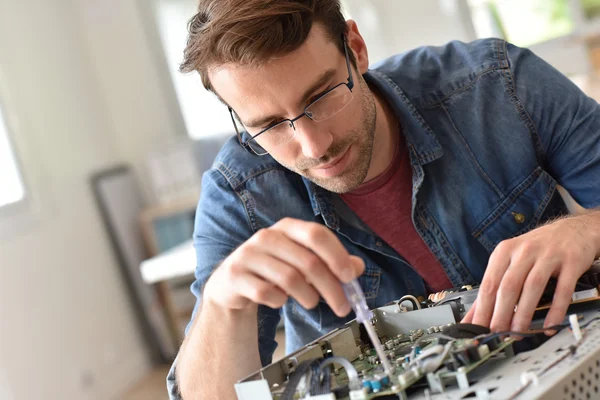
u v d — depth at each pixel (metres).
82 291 3.97
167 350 4.38
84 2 4.59
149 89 4.62
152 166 4.42
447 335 0.84
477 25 4.86
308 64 1.05
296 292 0.80
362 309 0.80
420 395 0.77
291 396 0.78
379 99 1.35
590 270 0.94
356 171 1.17
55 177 3.99
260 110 1.08
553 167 1.34
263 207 1.36
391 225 1.34
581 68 4.55
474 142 1.33
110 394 3.96
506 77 1.33
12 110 3.78
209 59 1.08
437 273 1.34
